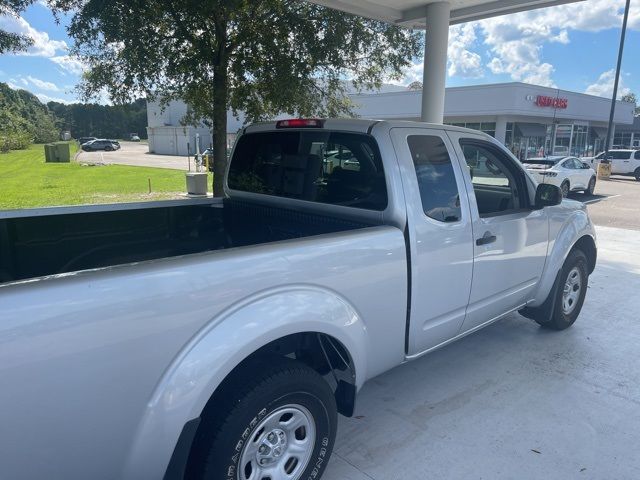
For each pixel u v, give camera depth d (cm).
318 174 341
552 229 433
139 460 186
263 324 212
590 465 290
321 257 240
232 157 414
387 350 292
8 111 5988
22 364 153
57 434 165
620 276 698
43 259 331
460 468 286
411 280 296
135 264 185
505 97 3008
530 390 376
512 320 525
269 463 233
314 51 845
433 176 317
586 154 4112
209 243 412
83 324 164
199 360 193
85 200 1531
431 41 886
